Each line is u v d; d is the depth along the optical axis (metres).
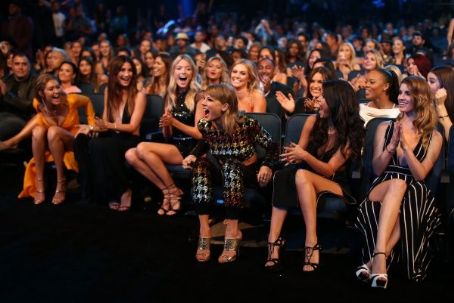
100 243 8.19
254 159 7.83
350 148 7.36
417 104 7.04
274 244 7.28
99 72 14.53
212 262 7.52
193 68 9.59
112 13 34.50
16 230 8.74
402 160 7.09
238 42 20.19
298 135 8.34
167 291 6.67
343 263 7.45
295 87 13.04
